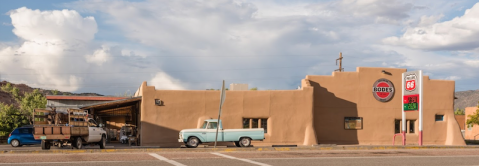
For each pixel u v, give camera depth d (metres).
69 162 13.58
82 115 22.55
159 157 15.62
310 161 14.84
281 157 16.14
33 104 109.62
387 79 33.19
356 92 32.62
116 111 35.25
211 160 14.79
